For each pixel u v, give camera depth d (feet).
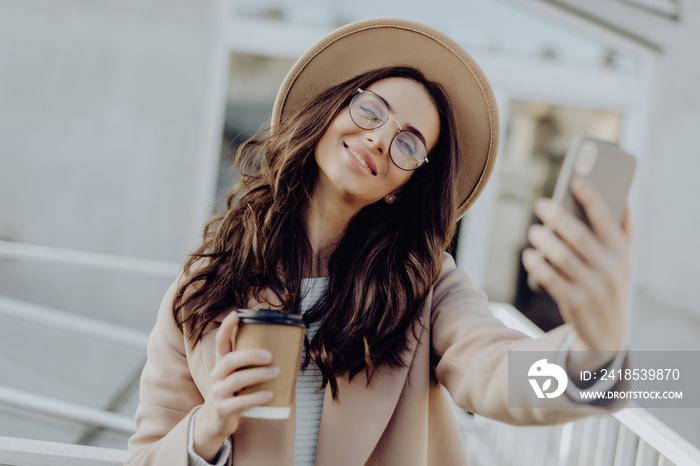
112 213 11.60
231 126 11.70
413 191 3.67
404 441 3.29
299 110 3.82
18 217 11.54
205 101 11.51
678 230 11.13
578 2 11.14
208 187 11.71
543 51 11.57
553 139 11.73
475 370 2.84
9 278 11.59
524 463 7.99
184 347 3.45
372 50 3.89
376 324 3.34
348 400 3.29
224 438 2.75
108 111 11.46
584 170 2.01
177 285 3.60
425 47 3.83
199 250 3.75
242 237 3.59
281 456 3.16
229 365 2.48
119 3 11.32
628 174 2.02
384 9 11.55
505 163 11.76
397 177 3.40
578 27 11.37
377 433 3.24
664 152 11.23
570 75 11.53
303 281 3.58
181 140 11.51
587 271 2.01
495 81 11.55
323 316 3.47
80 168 11.54
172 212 11.60
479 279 11.82
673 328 11.02
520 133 11.73
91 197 11.58
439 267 3.58
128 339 9.21
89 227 11.60
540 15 11.42
